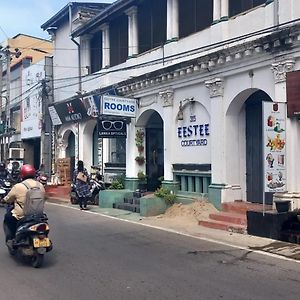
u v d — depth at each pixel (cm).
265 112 1027
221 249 908
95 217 1404
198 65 1312
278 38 1060
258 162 1248
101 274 716
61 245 955
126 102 1634
